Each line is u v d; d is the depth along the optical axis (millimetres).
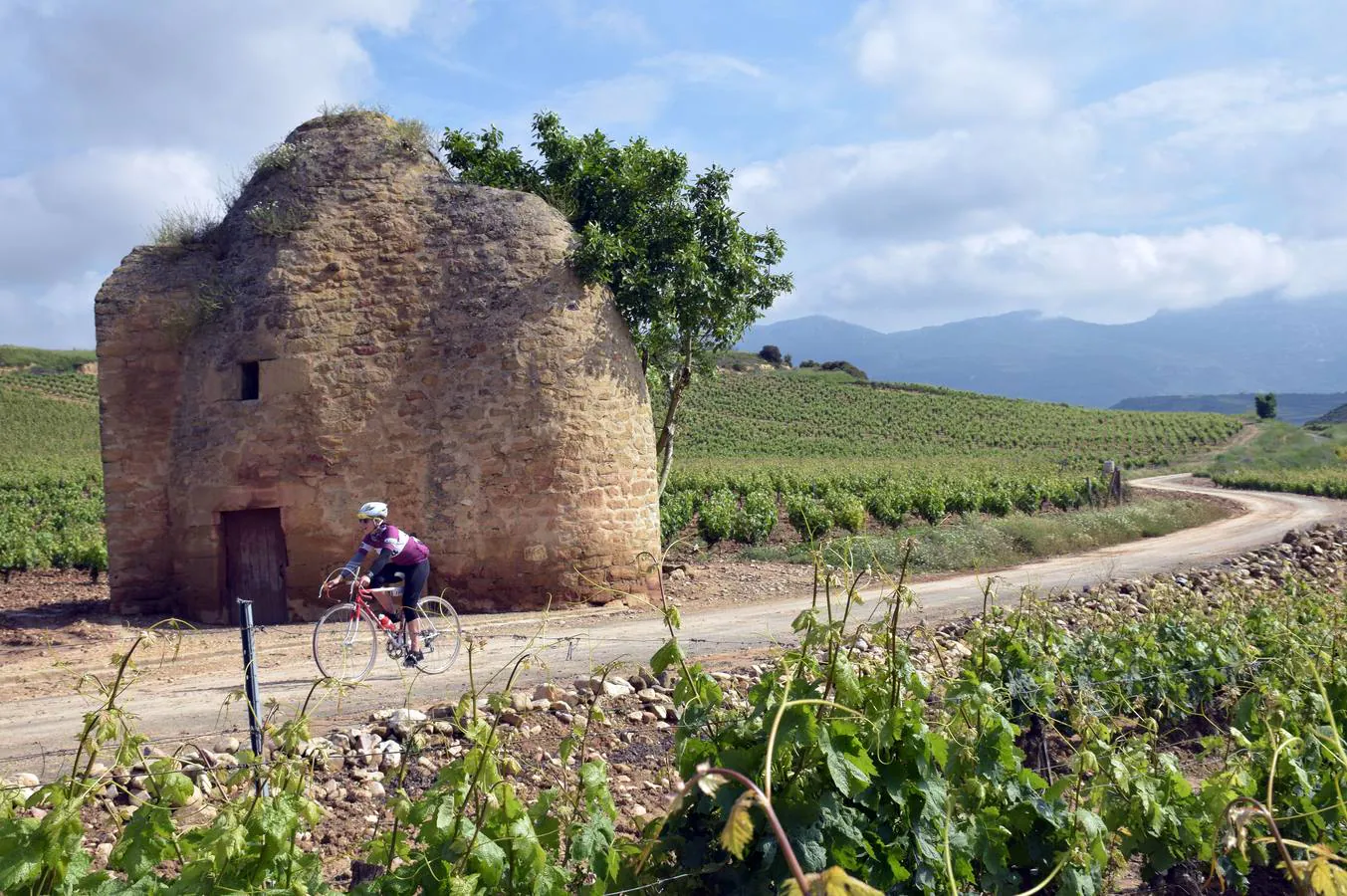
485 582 15094
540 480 15344
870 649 7691
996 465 72750
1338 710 6293
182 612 15203
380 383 15242
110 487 15320
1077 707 5891
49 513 32750
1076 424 111188
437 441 15234
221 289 15586
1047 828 4125
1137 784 4426
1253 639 9078
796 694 3518
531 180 18688
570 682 9141
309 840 5277
